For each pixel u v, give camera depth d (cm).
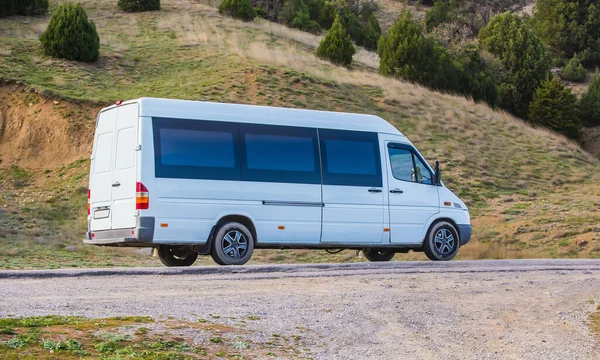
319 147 1481
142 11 5388
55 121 2934
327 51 4638
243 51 4162
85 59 3691
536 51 5909
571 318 984
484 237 2461
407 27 4631
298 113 1480
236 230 1383
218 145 1380
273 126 1443
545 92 5484
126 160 1345
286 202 1431
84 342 671
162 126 1341
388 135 1574
